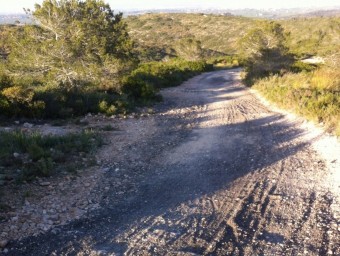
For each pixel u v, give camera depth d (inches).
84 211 234.2
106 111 581.9
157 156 359.9
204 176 300.4
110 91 725.3
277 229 208.1
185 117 584.7
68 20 699.4
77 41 663.8
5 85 625.3
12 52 693.3
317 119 456.4
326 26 3422.7
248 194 259.6
